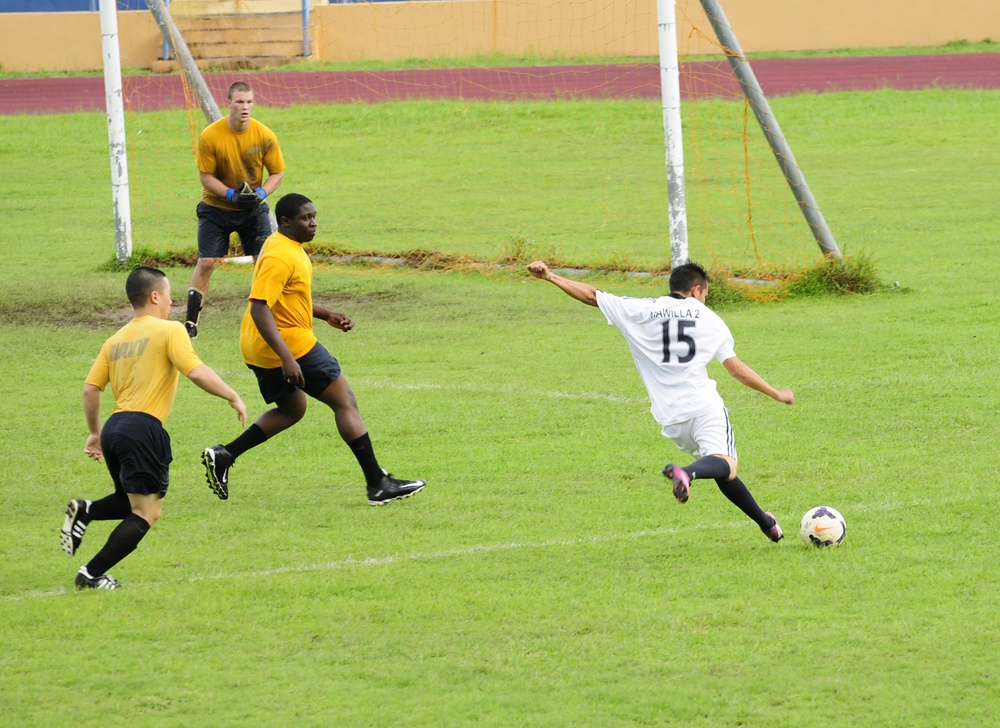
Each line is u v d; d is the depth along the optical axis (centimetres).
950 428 3088
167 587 2188
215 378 2197
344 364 3959
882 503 2566
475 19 12331
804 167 8106
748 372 2303
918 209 6656
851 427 3131
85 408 2252
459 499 2694
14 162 8806
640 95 10325
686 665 1844
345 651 1922
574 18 12162
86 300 4850
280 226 2652
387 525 2544
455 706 1731
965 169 7794
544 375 3772
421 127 9600
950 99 9931
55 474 2912
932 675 1788
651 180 7875
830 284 4881
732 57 4934
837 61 12212
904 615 2000
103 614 2069
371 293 5062
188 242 6400
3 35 12962
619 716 1697
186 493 2775
